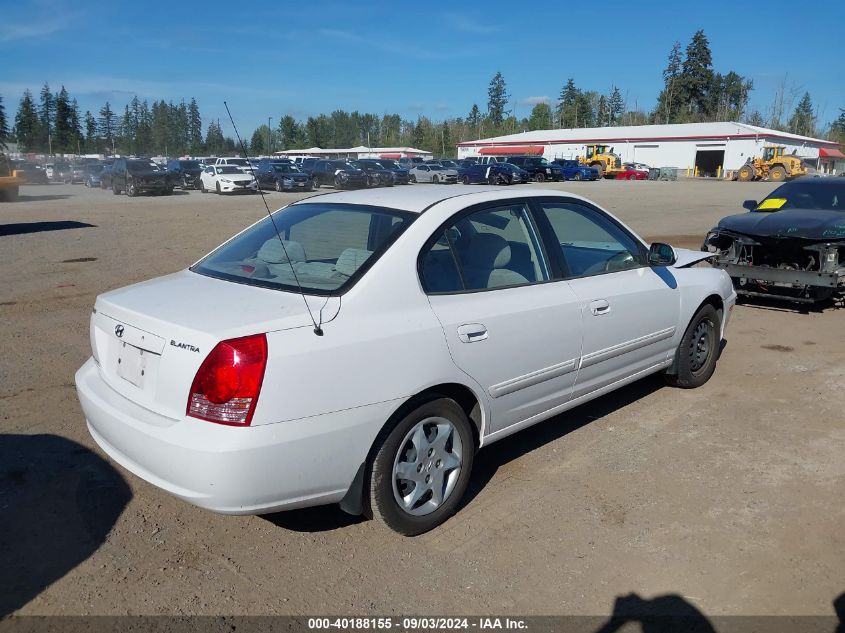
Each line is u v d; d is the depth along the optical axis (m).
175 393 2.91
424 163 46.47
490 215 3.89
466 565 3.21
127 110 107.69
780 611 2.90
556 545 3.37
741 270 8.31
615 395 5.42
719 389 5.55
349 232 3.68
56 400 5.07
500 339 3.63
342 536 3.45
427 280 3.45
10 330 7.01
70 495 3.77
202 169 36.94
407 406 3.29
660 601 2.96
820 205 9.03
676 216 20.75
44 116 108.06
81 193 35.72
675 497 3.82
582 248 4.49
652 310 4.78
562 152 73.00
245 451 2.79
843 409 5.12
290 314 3.01
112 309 3.38
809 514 3.64
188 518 3.59
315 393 2.94
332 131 135.75
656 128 71.44
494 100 128.50
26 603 2.90
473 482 4.00
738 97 112.12
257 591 3.01
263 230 4.11
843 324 7.76
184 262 11.38
